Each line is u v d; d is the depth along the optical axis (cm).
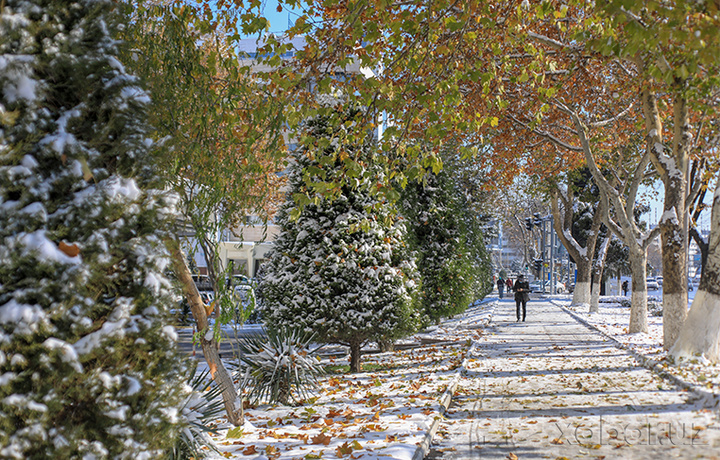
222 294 719
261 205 770
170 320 429
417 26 877
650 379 1088
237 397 791
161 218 411
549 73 1472
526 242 7931
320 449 648
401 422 768
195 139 696
